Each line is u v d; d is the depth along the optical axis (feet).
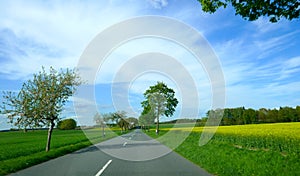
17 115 60.29
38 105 61.05
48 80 62.59
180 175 27.68
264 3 24.35
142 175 27.81
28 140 125.08
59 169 32.99
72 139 113.39
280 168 28.25
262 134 67.51
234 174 27.07
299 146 51.75
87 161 40.19
